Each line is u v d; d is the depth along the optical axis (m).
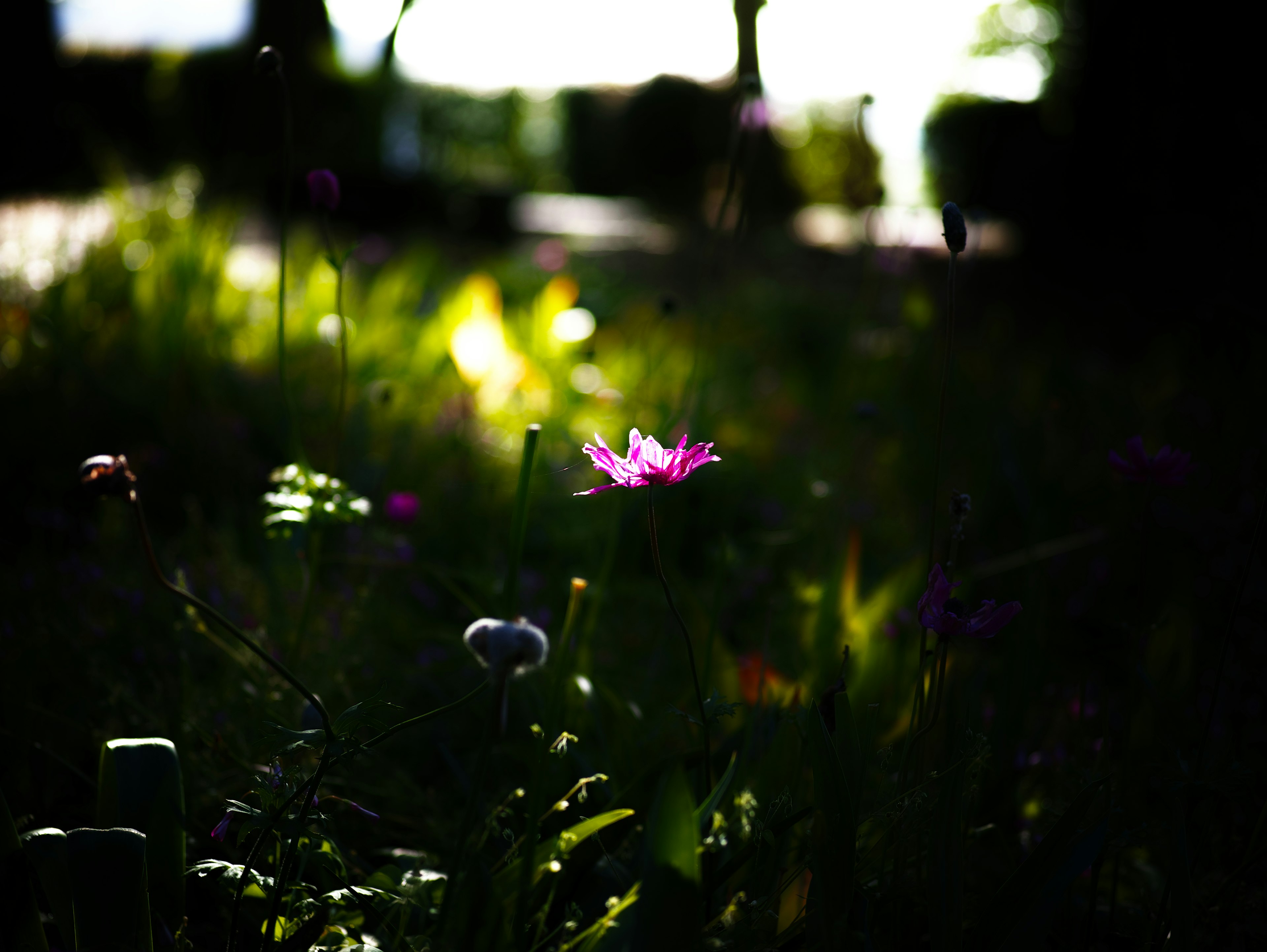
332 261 0.95
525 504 0.88
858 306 2.24
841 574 1.00
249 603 1.04
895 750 0.92
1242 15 2.50
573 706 0.92
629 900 0.75
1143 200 2.90
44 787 0.88
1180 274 2.59
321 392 1.71
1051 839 0.75
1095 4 3.11
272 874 0.81
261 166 3.91
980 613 0.77
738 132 1.07
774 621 1.14
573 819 0.87
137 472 1.35
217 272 1.77
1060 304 2.90
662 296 2.90
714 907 0.80
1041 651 0.98
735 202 5.86
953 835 0.75
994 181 4.20
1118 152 3.03
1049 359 1.98
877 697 0.97
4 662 0.94
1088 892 0.85
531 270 2.74
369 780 0.92
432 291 2.30
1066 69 3.89
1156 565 1.21
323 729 0.75
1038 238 3.44
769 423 1.92
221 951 0.80
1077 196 3.20
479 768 0.73
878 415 1.57
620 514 1.12
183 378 1.58
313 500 0.93
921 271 3.42
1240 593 0.80
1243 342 1.68
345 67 4.86
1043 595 1.02
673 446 1.35
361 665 0.98
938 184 5.97
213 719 0.91
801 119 7.28
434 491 1.46
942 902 0.75
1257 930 0.80
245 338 1.83
